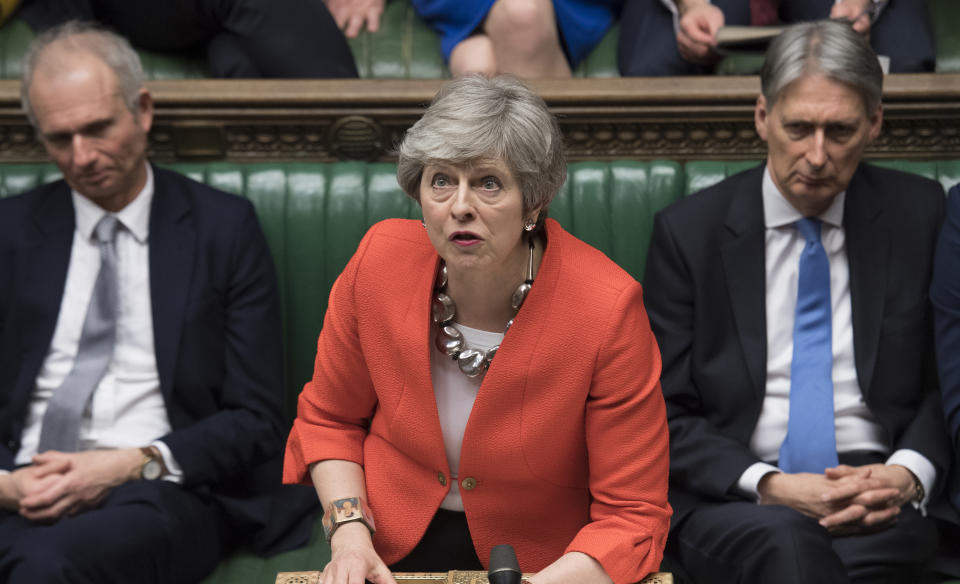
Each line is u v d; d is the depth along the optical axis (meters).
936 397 7.48
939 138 8.84
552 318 5.21
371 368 5.59
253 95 8.85
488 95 4.80
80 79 7.38
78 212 7.93
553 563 5.17
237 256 7.96
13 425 7.67
